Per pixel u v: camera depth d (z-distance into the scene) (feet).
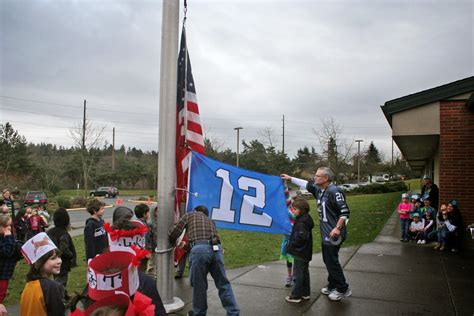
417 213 34.22
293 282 20.31
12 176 135.85
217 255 15.28
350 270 24.27
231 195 17.90
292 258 20.39
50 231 18.38
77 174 180.55
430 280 21.98
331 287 19.36
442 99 30.45
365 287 20.63
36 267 10.06
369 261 26.71
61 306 10.00
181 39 18.71
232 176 18.04
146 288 9.03
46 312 9.75
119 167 211.61
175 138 17.44
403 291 19.97
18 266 28.78
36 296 9.71
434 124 30.73
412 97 30.83
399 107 31.17
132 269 7.37
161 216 17.12
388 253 29.37
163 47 17.30
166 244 17.21
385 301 18.43
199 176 17.84
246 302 18.37
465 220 30.58
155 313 9.02
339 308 17.52
